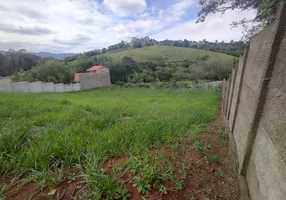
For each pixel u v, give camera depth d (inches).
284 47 30.1
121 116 145.3
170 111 160.1
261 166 35.8
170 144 82.6
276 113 30.6
